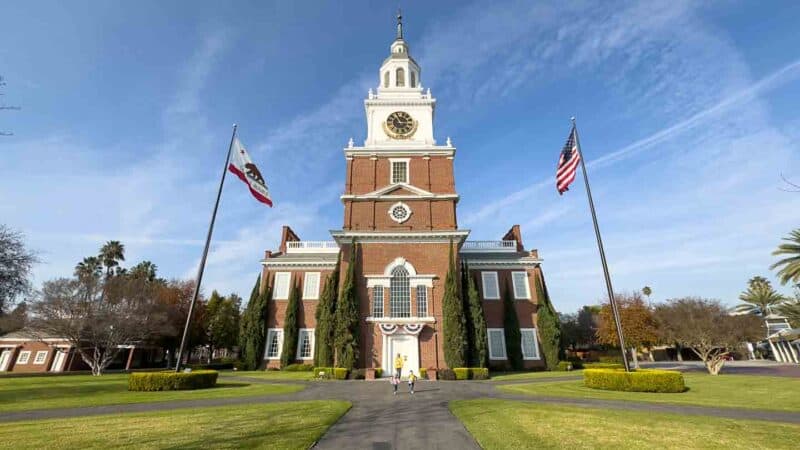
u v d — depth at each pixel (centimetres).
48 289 4616
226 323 7256
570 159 2889
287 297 4928
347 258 3866
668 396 2083
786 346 6219
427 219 4066
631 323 4241
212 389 2442
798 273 3878
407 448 1064
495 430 1223
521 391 2352
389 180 4272
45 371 5512
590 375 2503
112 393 2239
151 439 1091
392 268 3828
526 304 4688
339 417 1492
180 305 6562
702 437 1123
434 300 3744
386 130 4578
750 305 7631
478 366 3622
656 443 1062
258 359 4609
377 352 3562
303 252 5381
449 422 1400
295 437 1123
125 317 4800
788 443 1062
